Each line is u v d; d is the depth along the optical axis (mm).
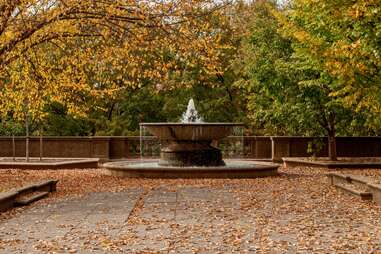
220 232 8766
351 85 12891
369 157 26453
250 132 33562
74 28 15344
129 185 15883
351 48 11805
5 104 18016
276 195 13281
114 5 14281
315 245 7797
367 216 10180
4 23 13789
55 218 10242
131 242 8086
